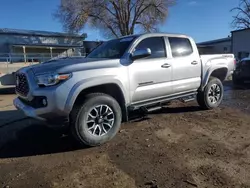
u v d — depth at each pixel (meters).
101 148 4.12
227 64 6.72
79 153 3.95
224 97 8.42
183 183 3.01
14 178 3.24
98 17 38.81
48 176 3.27
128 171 3.33
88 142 4.07
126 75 4.48
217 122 5.36
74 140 4.44
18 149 4.16
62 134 4.79
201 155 3.74
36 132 4.98
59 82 3.79
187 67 5.62
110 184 3.04
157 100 5.20
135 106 4.79
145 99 4.94
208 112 6.24
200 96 6.31
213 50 46.41
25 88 4.14
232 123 5.27
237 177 3.12
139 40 4.91
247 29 33.34
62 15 37.72
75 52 37.56
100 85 4.24
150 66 4.87
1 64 11.53
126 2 38.59
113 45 5.19
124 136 4.63
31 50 34.69
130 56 4.65
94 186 3.01
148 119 5.68
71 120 3.96
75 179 3.18
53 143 4.38
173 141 4.33
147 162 3.57
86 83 3.93
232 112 6.21
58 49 36.56
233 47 35.59
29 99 4.02
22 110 4.16
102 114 4.22
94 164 3.56
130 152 3.92
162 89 5.14
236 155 3.72
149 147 4.09
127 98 4.56
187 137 4.50
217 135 4.56
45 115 3.82
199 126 5.11
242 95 8.77
